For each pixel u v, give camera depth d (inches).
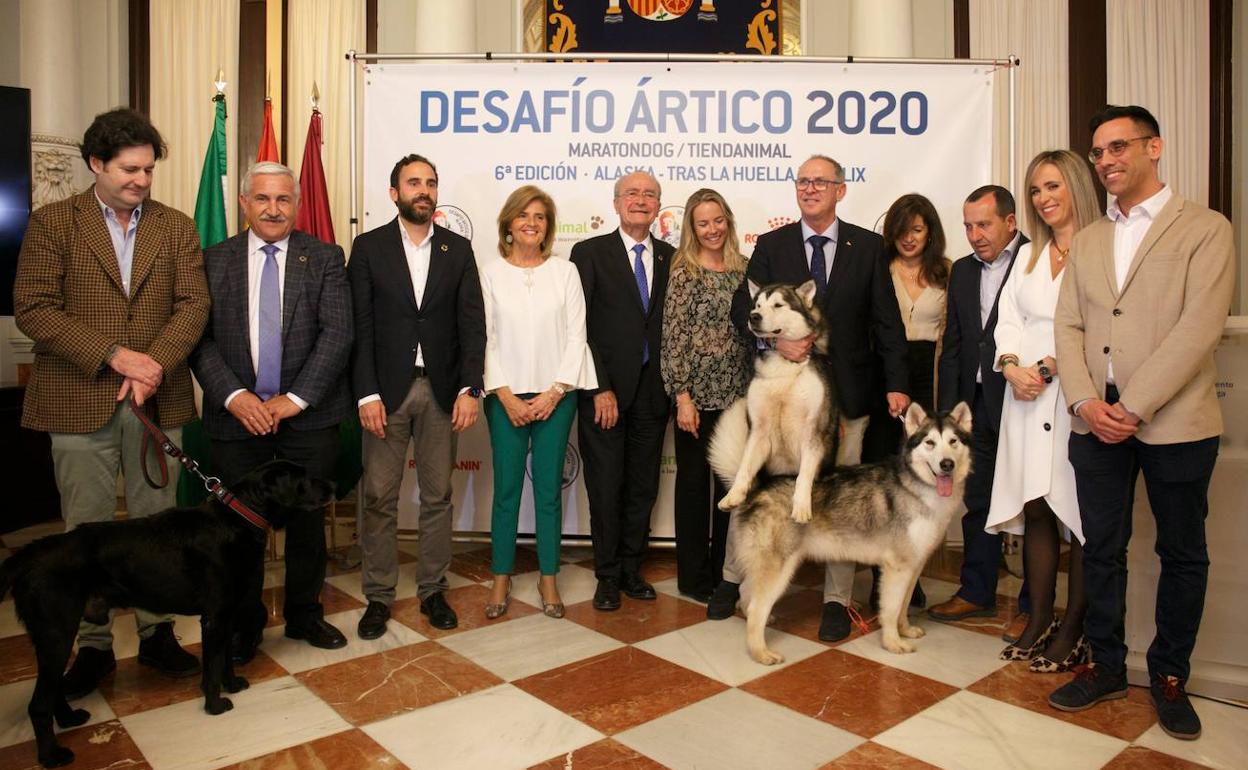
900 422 129.4
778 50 207.3
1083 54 199.0
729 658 108.4
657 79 154.9
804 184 120.0
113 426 100.0
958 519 164.1
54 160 192.7
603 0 207.0
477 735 86.3
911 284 136.9
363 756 82.0
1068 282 96.9
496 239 156.8
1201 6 197.2
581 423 132.0
